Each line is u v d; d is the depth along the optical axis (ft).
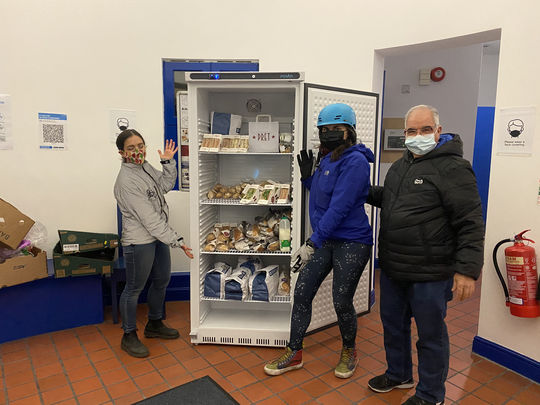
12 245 9.40
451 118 16.19
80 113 11.26
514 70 8.38
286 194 9.43
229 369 8.70
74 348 9.53
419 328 6.93
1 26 10.38
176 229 12.35
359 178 7.46
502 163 8.70
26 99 10.74
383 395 7.85
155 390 7.89
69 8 10.89
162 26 11.56
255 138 9.50
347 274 7.89
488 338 9.26
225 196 9.82
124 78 11.52
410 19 10.48
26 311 9.98
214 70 11.84
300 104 8.83
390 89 16.02
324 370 8.74
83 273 10.14
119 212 11.36
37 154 10.98
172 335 10.09
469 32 9.36
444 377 7.00
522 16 8.22
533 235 8.27
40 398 7.62
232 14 11.67
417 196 6.69
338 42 11.50
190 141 9.16
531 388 8.13
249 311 10.78
